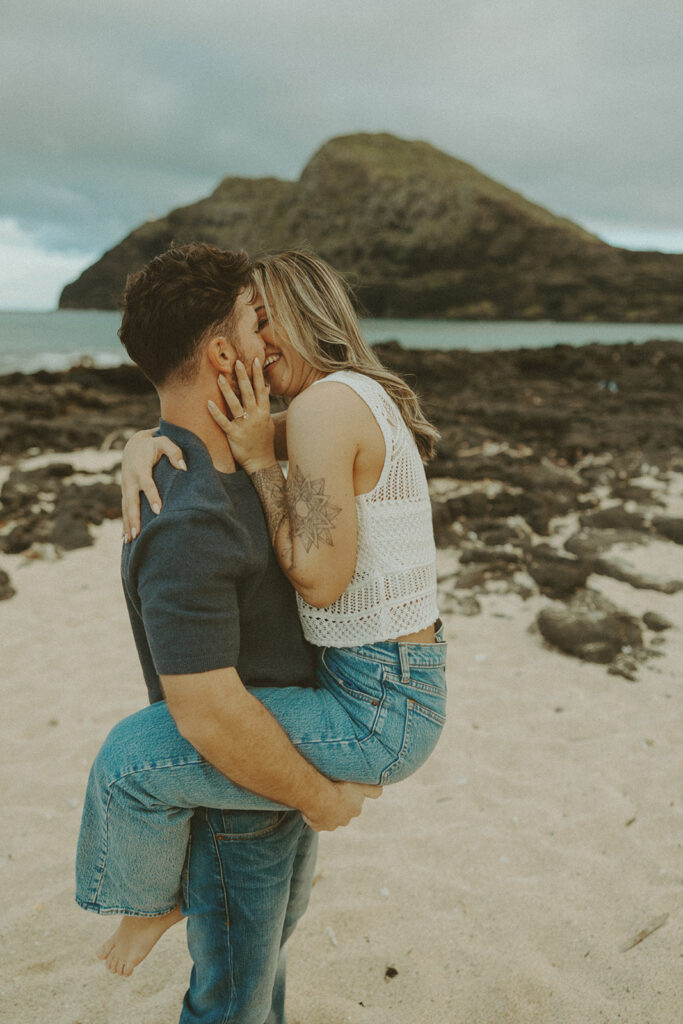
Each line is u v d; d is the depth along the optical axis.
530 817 2.88
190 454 1.29
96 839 1.34
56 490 7.82
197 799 1.27
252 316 1.39
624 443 10.08
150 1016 1.96
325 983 2.07
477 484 8.12
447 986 2.06
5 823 2.87
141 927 1.43
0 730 3.55
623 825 2.81
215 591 1.18
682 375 17.22
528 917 2.33
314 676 1.49
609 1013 1.95
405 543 1.43
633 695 3.86
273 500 1.37
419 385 17.28
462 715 3.68
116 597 5.26
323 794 1.32
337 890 2.47
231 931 1.37
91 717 3.68
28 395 13.91
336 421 1.34
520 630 4.70
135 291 1.28
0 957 2.18
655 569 5.65
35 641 4.55
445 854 2.66
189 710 1.17
